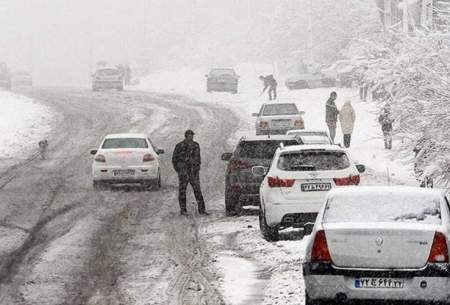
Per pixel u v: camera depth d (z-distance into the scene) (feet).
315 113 366.22
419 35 181.06
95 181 194.18
